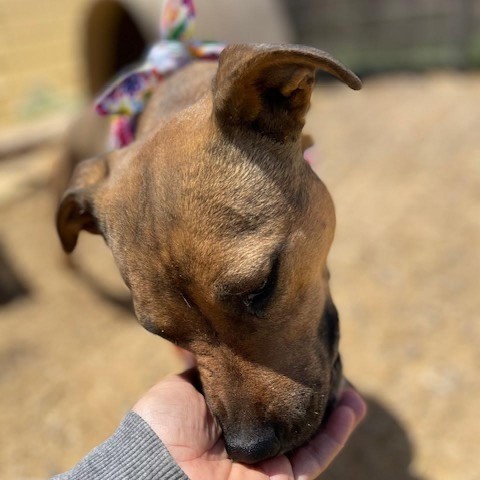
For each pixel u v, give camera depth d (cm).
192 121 32
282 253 29
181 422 31
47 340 64
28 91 121
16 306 70
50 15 135
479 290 60
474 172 80
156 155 31
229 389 30
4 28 131
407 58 116
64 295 71
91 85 83
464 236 68
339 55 119
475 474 46
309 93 30
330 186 81
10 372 60
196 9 58
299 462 32
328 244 33
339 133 95
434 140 89
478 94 103
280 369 30
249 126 30
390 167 84
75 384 58
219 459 31
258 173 30
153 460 29
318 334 32
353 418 33
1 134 105
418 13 112
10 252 78
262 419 30
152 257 30
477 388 51
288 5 116
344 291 63
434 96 104
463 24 110
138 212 31
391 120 97
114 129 46
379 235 70
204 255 28
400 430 49
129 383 57
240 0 63
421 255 66
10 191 92
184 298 29
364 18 116
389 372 54
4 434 54
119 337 63
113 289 70
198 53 45
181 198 29
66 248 39
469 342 55
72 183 38
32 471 51
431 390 52
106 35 81
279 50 26
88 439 53
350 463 48
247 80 28
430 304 60
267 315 29
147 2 65
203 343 30
